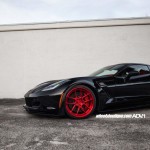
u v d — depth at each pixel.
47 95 3.06
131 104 3.56
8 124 2.93
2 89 6.25
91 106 3.24
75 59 6.22
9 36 6.27
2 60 6.28
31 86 6.23
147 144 1.99
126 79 3.51
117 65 3.83
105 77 3.40
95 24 6.20
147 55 6.17
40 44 6.25
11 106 4.75
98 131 2.45
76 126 2.71
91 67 6.20
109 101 3.32
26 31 6.27
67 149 1.91
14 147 1.99
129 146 1.95
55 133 2.41
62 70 6.22
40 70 6.25
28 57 6.26
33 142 2.12
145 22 6.14
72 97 3.19
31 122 3.01
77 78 3.27
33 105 3.25
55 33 6.25
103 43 6.20
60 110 3.10
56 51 6.24
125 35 6.20
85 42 6.22
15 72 6.25
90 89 3.25
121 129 2.51
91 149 1.89
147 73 3.78
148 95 3.68
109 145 1.98
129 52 6.19
